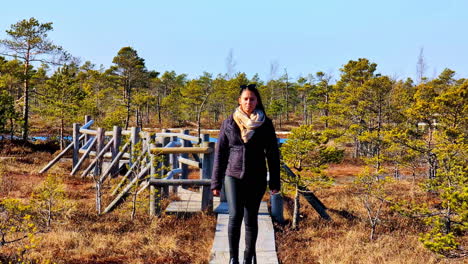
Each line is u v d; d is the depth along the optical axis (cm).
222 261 590
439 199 1489
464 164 1070
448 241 670
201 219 870
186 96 7519
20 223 720
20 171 1636
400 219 1116
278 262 600
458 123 1734
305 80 8856
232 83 6725
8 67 3172
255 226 315
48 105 3253
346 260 702
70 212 895
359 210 1209
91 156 1802
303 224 984
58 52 3209
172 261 648
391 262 719
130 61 6388
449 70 6047
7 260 580
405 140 1750
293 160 1012
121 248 695
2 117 2631
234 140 299
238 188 301
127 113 5112
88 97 4806
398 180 1883
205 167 953
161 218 885
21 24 3022
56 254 643
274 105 6912
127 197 995
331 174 2575
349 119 3578
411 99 3106
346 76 4688
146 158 1052
